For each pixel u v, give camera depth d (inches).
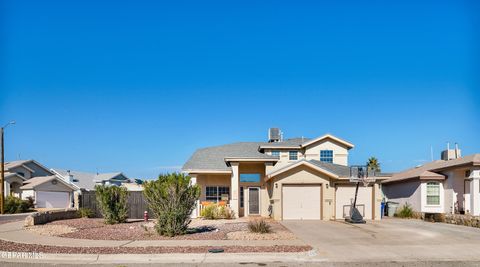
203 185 1118.4
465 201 1061.1
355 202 948.6
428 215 991.0
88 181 2487.7
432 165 1202.6
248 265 450.6
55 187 1904.5
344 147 1258.6
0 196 1593.3
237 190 1043.3
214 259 480.1
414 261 471.5
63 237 646.5
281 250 516.7
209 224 848.3
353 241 615.5
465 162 993.5
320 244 585.9
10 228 773.3
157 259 484.7
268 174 1030.4
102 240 611.5
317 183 1003.9
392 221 968.9
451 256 499.8
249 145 1320.1
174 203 666.2
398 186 1254.9
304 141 1295.5
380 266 449.4
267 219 1003.3
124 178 2605.8
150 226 813.2
